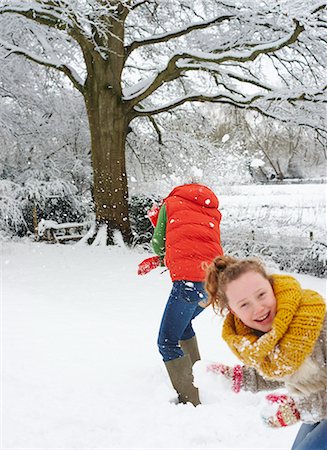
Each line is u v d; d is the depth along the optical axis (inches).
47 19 561.3
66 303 288.5
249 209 798.5
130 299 302.4
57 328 233.1
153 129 818.8
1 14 596.1
